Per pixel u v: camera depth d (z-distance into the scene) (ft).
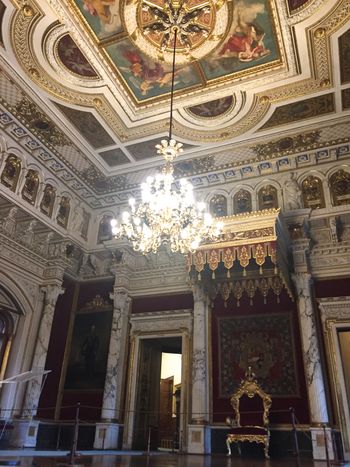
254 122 34.73
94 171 41.11
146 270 42.39
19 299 37.96
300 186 37.88
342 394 31.09
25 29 27.25
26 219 37.81
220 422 33.47
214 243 29.01
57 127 35.24
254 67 30.17
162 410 54.85
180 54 29.32
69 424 38.34
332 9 25.35
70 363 41.45
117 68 30.73
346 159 36.76
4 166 34.63
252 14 26.32
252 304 36.81
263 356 34.71
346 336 42.75
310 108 32.94
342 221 35.88
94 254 44.29
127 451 34.06
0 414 34.50
